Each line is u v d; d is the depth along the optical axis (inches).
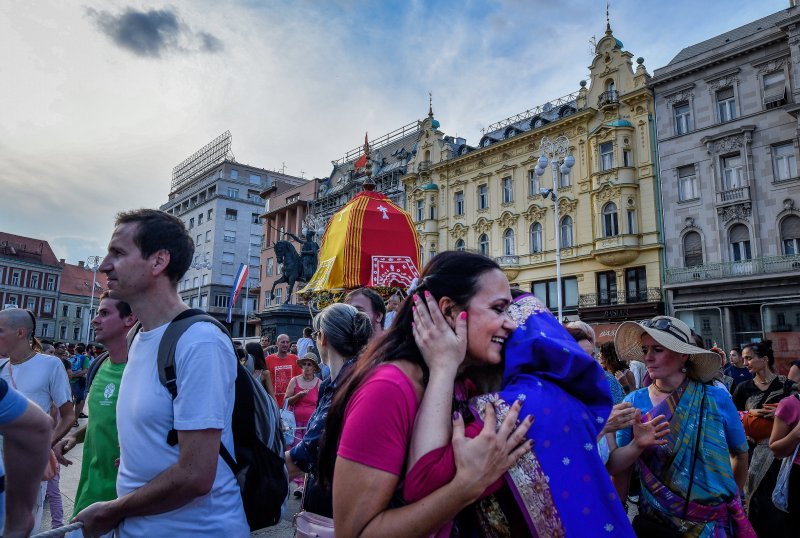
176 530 73.4
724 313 908.0
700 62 962.7
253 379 89.4
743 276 870.4
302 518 89.0
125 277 83.3
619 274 1023.6
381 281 294.7
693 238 959.6
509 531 54.5
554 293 1118.4
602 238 1027.3
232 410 81.7
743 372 320.2
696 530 93.4
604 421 57.1
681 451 96.7
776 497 135.2
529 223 1167.6
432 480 48.5
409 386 52.5
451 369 53.0
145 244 84.0
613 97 1055.6
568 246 1099.3
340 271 298.0
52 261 2753.4
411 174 1419.8
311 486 98.7
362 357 60.5
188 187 2947.8
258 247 2479.1
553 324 60.2
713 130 948.6
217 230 2381.9
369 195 323.6
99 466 101.9
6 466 66.2
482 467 47.1
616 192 1021.2
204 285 2349.9
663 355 105.3
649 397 110.0
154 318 85.7
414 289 59.7
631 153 1032.2
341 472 49.6
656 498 97.5
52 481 190.4
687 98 986.1
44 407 164.9
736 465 104.3
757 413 148.9
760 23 1013.8
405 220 319.6
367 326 127.6
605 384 57.9
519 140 1192.8
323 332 124.7
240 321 2340.1
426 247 1350.9
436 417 50.6
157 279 85.4
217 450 73.5
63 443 134.3
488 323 57.0
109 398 104.8
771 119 888.9
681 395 101.7
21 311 169.2
